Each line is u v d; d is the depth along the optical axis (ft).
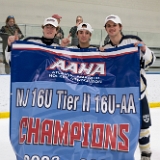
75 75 7.89
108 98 7.74
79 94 7.67
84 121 7.53
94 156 7.41
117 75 7.93
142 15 35.37
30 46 7.81
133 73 7.84
